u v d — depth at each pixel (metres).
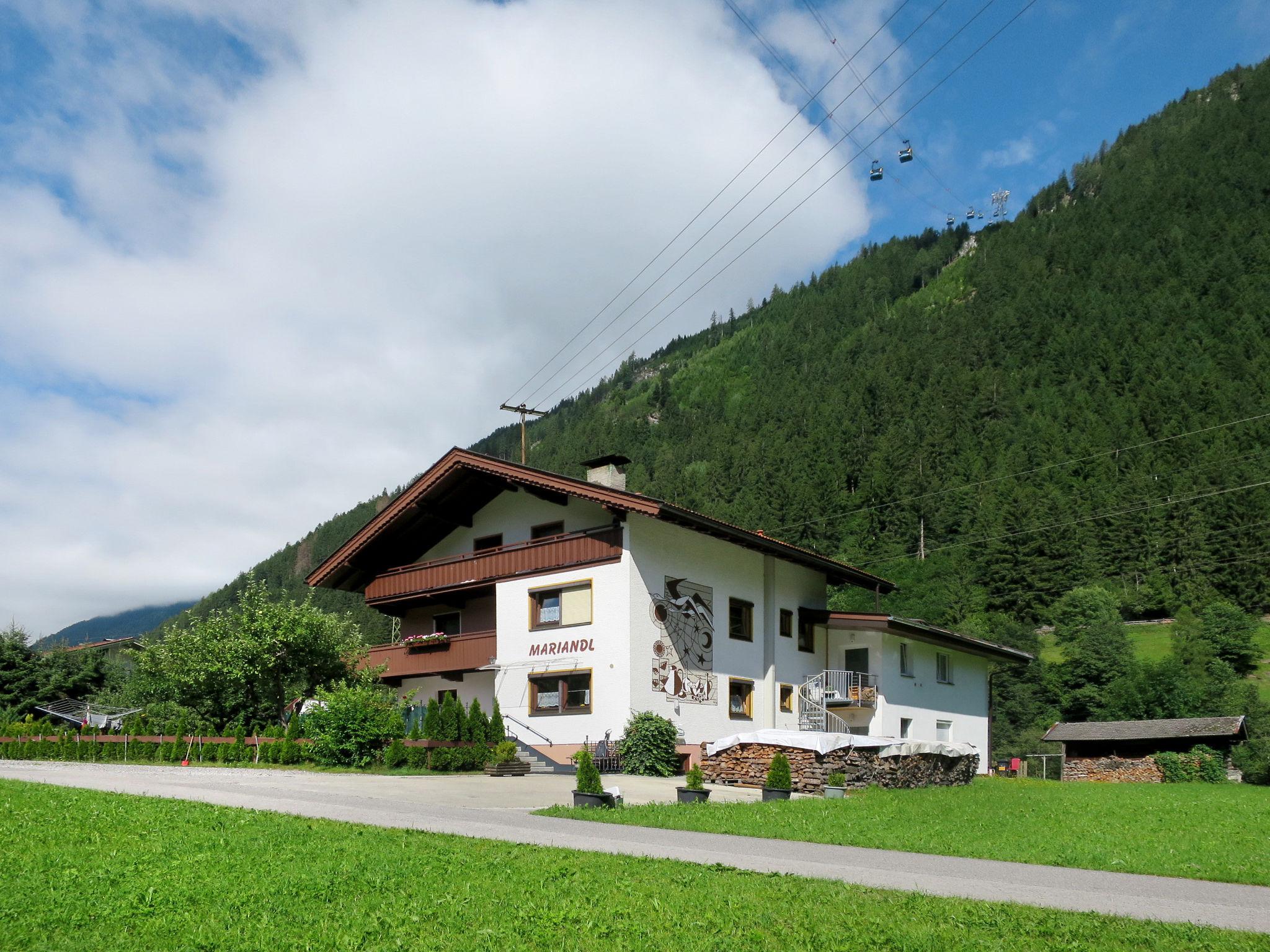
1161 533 97.25
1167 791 29.30
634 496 29.00
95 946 7.73
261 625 31.47
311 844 11.66
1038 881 11.09
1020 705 75.56
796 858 12.13
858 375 160.00
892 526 105.69
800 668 36.19
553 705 30.47
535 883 9.90
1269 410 116.44
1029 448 117.81
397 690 35.97
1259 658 85.12
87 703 46.59
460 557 33.75
